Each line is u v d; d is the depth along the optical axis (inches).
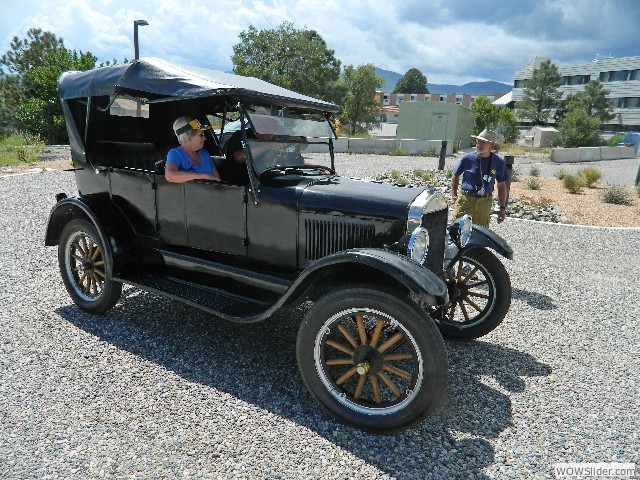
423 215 127.2
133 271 163.2
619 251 293.9
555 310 196.5
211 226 147.6
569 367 148.7
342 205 128.6
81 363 137.8
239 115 136.8
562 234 336.2
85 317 169.2
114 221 161.5
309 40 1745.8
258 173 137.9
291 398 125.0
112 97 150.8
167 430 109.3
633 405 128.0
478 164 212.1
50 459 98.3
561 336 171.6
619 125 2011.6
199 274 155.4
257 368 139.6
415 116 1298.0
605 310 197.5
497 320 160.2
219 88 129.3
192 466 98.2
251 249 142.8
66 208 172.7
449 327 166.6
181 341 154.3
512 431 115.5
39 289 194.5
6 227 290.5
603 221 389.1
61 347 146.8
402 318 105.2
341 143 973.8
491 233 161.3
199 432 109.3
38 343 148.6
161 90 139.1
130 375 132.6
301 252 135.7
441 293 105.7
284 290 137.9
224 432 109.8
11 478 92.7
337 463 101.7
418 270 108.5
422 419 107.7
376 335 111.6
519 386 136.8
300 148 158.2
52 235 178.4
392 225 124.3
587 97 1923.0
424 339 103.9
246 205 139.9
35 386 124.9
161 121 195.5
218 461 100.0
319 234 132.2
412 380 109.3
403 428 109.3
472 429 115.9
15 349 144.2
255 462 100.4
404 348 152.7
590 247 302.2
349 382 134.3
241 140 145.1
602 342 167.3
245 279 144.6
